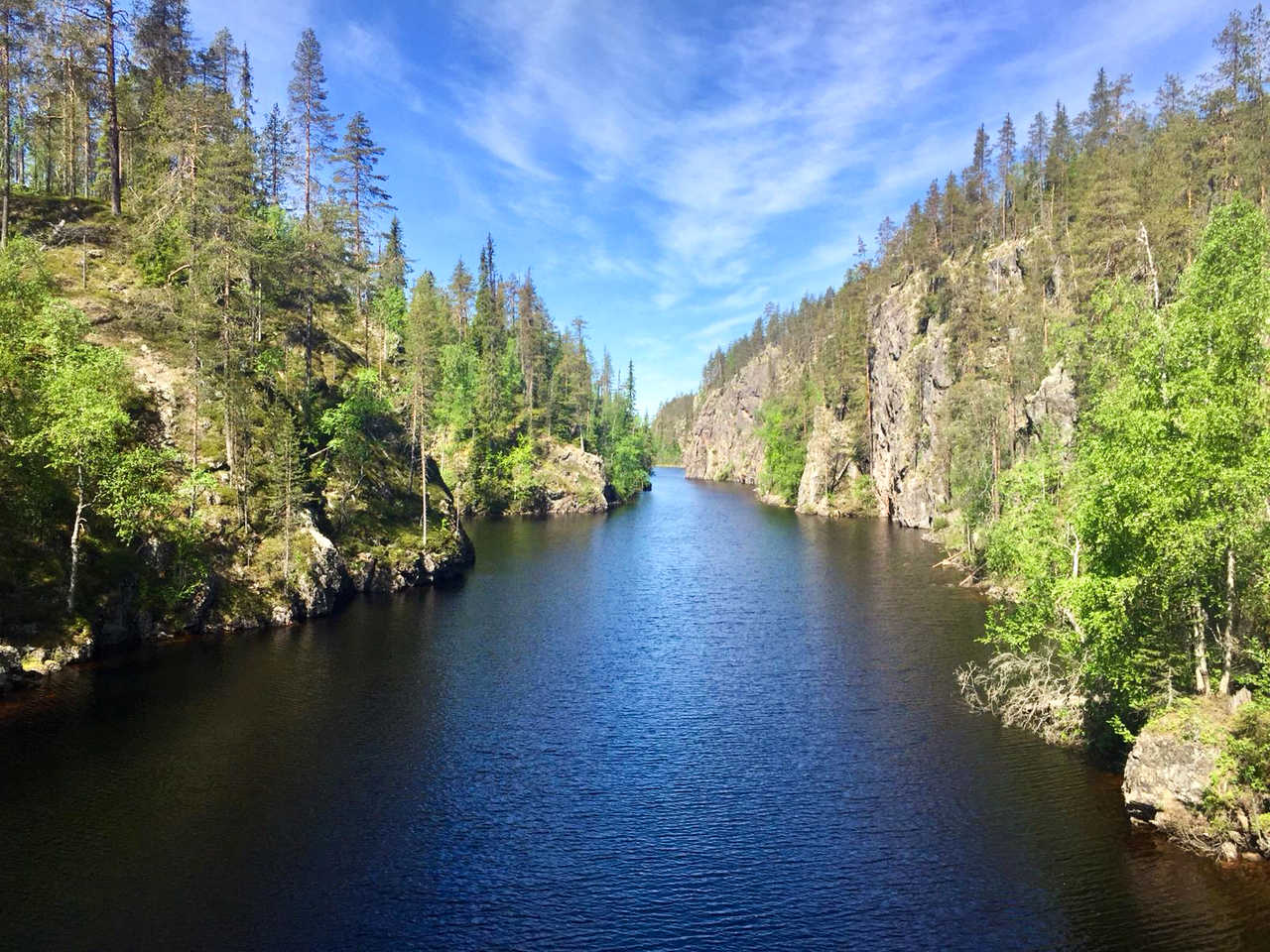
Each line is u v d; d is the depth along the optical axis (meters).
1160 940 17.69
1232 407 21.30
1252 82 61.00
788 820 24.08
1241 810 20.48
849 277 145.75
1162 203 58.16
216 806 24.58
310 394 62.53
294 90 80.00
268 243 57.69
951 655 41.53
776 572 68.06
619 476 157.62
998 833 23.02
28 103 63.16
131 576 41.78
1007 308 82.06
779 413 156.12
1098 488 24.89
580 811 24.67
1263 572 22.08
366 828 23.42
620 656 42.09
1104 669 25.36
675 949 17.91
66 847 21.92
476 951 17.83
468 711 33.53
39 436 36.16
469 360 120.06
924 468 100.62
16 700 33.16
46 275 46.84
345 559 56.81
